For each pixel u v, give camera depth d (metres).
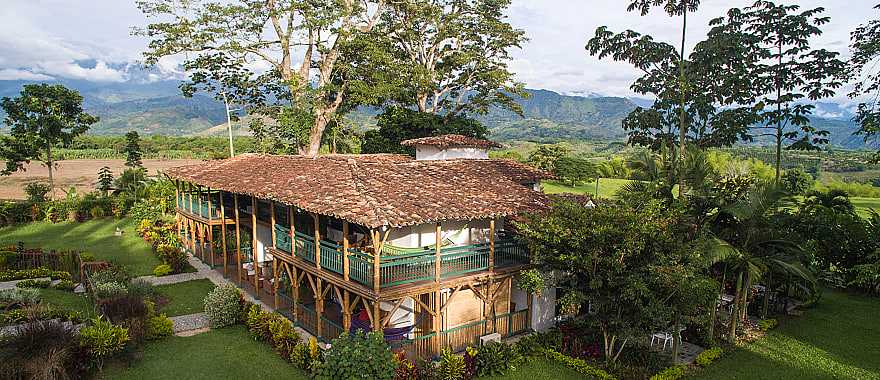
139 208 38.22
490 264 17.62
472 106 44.62
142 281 22.27
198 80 44.16
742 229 17.62
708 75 23.48
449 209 16.31
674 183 18.70
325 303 21.00
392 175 19.62
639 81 24.42
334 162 22.03
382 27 42.66
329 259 16.98
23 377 13.23
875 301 23.44
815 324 20.27
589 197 21.20
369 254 15.54
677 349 17.14
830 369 16.22
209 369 15.70
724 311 20.56
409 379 14.38
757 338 18.72
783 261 17.28
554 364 16.42
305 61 41.72
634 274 14.33
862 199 54.00
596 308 15.91
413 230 18.11
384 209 15.17
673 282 13.91
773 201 16.81
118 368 15.49
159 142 109.25
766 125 24.16
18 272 24.52
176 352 16.84
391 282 15.55
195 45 37.19
